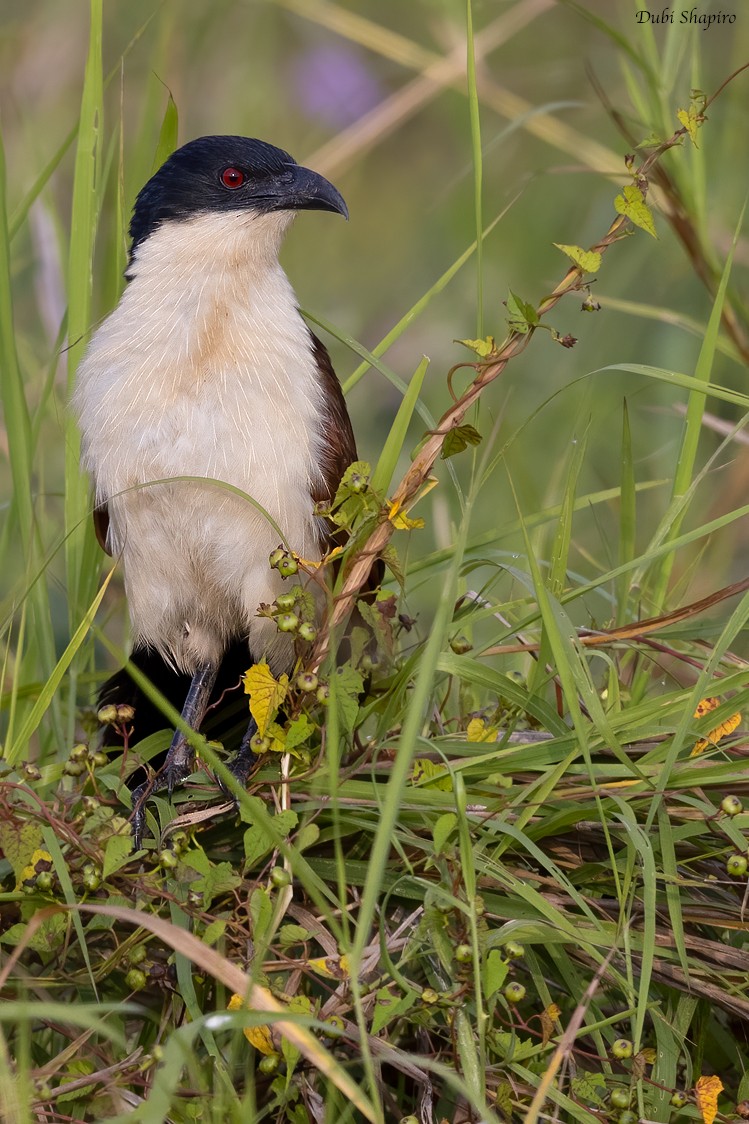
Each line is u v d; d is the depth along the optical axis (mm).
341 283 11742
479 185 5473
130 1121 3869
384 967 4820
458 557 4418
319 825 5199
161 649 6523
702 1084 4402
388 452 5473
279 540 5988
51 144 10570
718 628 5797
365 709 5344
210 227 6109
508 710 5652
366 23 9484
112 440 5926
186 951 3975
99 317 7234
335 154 9148
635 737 5082
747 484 7836
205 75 11828
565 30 12414
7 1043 4598
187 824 5094
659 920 4953
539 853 4652
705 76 10031
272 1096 4867
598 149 9039
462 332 10812
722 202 8977
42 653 6176
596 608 8047
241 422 5840
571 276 5102
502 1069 4523
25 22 11336
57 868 4586
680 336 9328
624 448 6086
